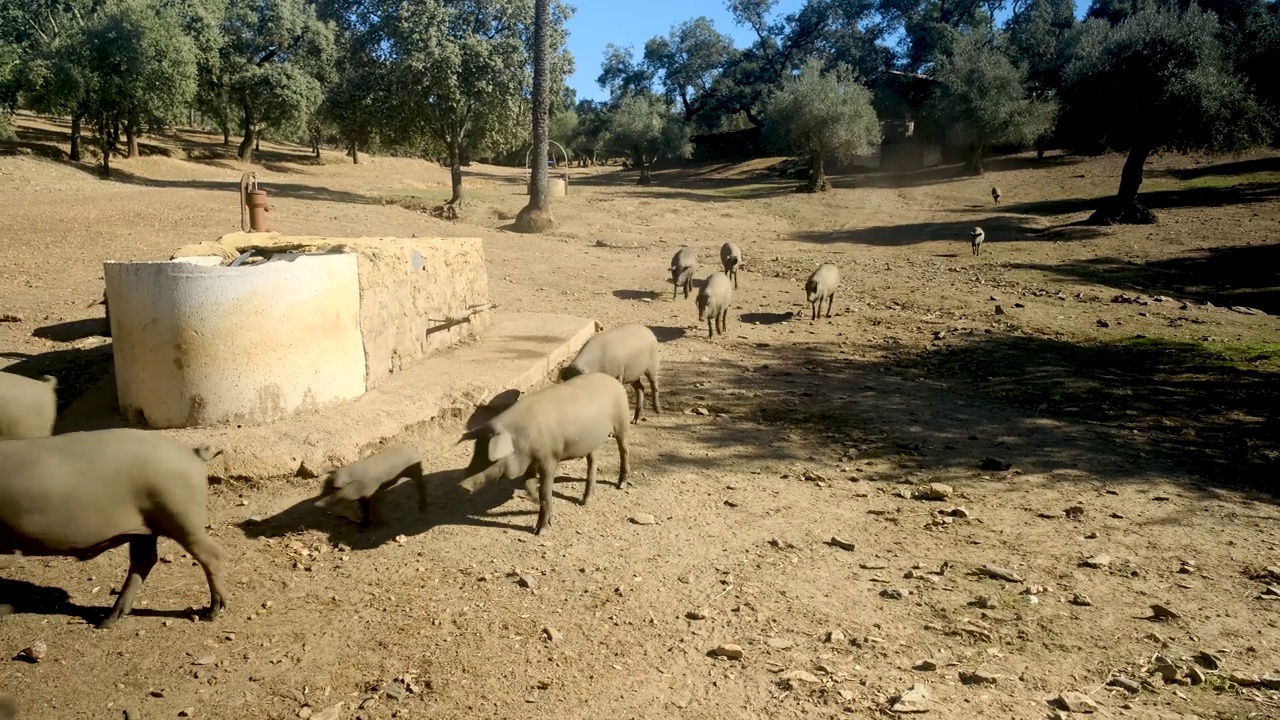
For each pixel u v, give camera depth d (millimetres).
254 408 7805
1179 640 5445
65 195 26484
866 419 10523
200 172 43531
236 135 72812
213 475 7125
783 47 75688
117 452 4949
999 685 4895
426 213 31781
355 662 4969
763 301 18531
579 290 18266
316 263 8133
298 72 50656
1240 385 12633
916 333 15922
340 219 25453
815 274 16719
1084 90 30719
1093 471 8828
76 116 37438
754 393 11531
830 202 41031
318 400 8266
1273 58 30484
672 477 8320
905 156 55938
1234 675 5020
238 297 7578
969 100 45906
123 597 5348
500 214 32250
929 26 65875
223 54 49031
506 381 9562
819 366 13258
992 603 5867
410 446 7047
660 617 5625
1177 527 7391
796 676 4934
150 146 47562
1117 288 21125
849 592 6047
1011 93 45906
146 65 37219
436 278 10828
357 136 35250
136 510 5020
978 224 32406
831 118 45281
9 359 10500
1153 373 13352
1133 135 29719
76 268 16484
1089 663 5164
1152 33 29406
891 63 72062
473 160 86500
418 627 5367
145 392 7691
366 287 9047
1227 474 8914
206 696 4602
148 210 23453
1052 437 9984
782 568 6402
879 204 39938
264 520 6695
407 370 9953
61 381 9812
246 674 4812
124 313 7680
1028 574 6398
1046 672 5055
